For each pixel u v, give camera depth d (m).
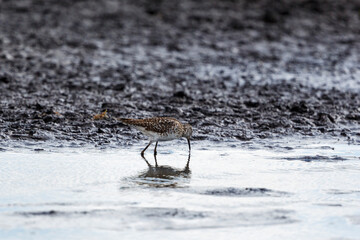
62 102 17.98
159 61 27.72
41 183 10.46
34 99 18.22
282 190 10.30
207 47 32.41
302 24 40.16
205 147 14.02
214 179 11.02
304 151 13.66
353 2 47.84
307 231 8.36
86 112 16.70
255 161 12.59
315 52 32.25
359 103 19.67
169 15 40.88
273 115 17.48
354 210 9.25
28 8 40.22
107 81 22.28
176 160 12.61
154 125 12.94
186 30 36.91
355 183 10.85
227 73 25.56
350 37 37.28
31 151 12.95
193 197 9.80
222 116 17.12
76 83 21.22
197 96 19.98
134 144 14.12
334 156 13.12
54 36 32.25
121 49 30.19
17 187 10.17
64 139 14.14
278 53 31.64
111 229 8.28
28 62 24.75
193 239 8.01
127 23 38.03
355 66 28.39
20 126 14.88
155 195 9.88
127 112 16.98
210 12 42.53
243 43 34.06
